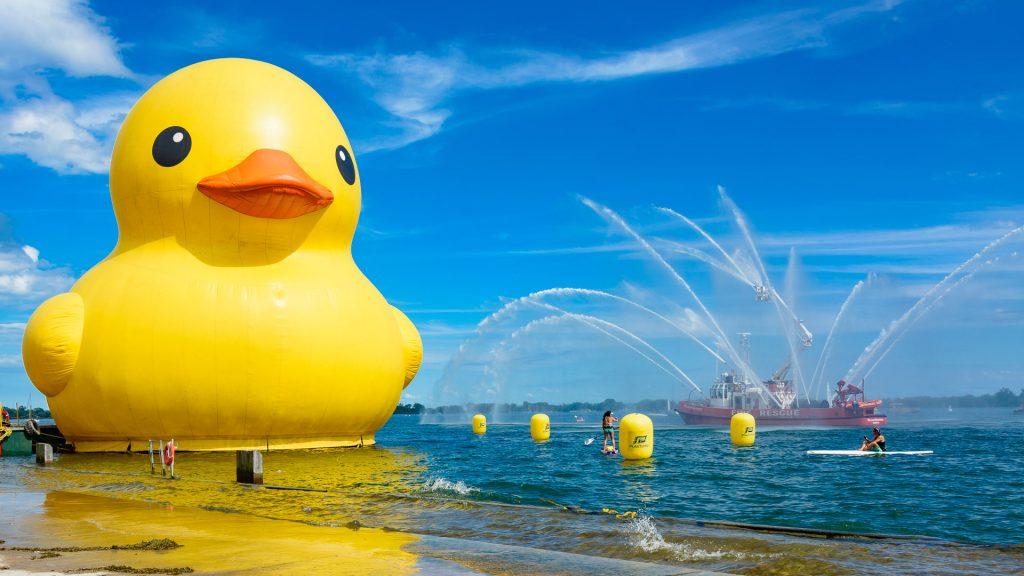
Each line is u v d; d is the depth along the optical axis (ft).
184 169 88.43
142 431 87.51
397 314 108.37
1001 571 27.30
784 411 166.09
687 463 82.33
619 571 27.35
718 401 173.47
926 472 72.90
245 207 87.66
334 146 96.84
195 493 51.11
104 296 87.97
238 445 89.04
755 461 84.43
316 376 88.38
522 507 42.22
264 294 87.61
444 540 33.40
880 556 29.71
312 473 69.67
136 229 91.97
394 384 98.84
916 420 221.46
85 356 86.84
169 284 86.38
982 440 120.78
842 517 48.08
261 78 94.73
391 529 36.78
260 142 89.86
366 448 99.96
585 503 53.47
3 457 97.04
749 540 32.68
